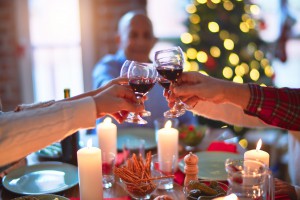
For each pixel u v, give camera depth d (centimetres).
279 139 255
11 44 323
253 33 231
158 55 104
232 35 225
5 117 80
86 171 93
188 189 93
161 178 99
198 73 102
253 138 261
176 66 101
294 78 316
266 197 86
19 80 330
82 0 305
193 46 226
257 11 234
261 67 237
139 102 99
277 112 94
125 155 125
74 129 84
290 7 292
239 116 117
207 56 224
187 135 140
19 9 319
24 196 99
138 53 222
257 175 82
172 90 104
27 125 80
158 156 118
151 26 224
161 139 116
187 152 137
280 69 315
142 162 102
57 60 335
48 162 126
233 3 223
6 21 319
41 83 338
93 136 159
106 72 213
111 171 109
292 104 93
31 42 327
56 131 81
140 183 96
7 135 78
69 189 110
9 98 332
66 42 331
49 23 326
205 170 117
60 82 339
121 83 109
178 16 309
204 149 141
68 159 132
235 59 224
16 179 114
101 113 90
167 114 105
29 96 335
